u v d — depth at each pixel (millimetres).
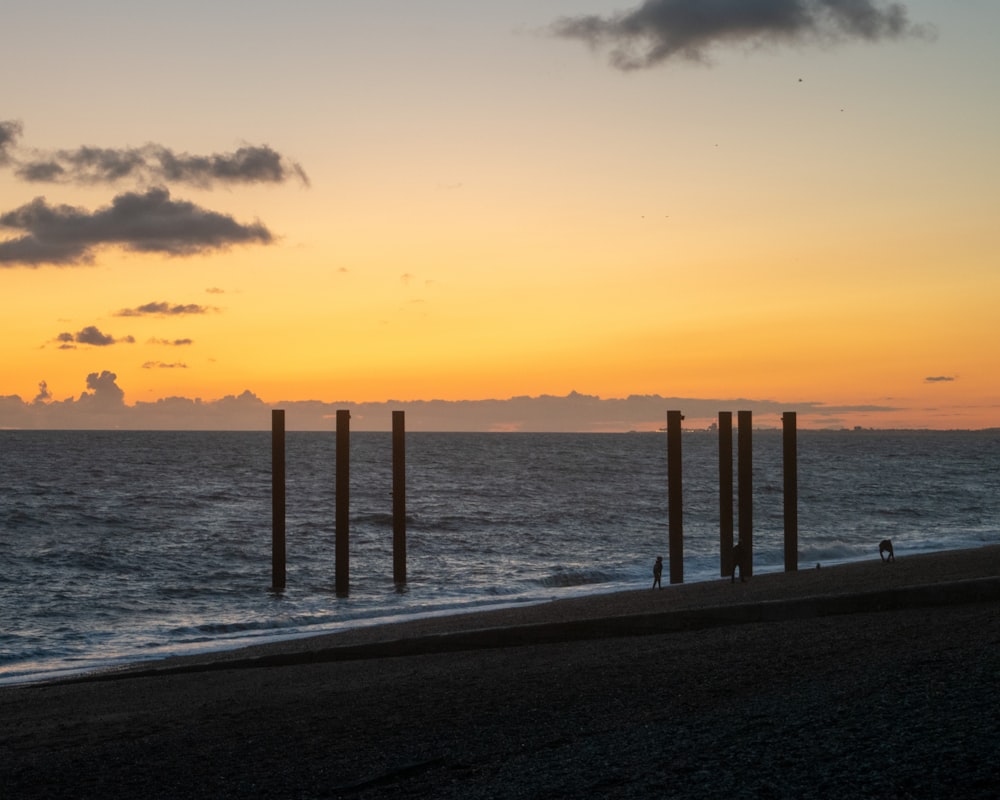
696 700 10836
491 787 8234
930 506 62438
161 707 13844
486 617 22312
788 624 15594
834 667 11719
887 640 13094
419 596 30547
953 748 7750
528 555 40250
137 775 9906
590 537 45906
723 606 16578
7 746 11719
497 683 13125
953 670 10664
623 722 10180
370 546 42344
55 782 9820
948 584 15789
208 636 24359
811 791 7129
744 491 31391
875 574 24656
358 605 28812
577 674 13133
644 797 7445
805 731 8789
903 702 9453
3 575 34000
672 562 30406
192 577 34125
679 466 30422
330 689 14008
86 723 12977
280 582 31547
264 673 16562
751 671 12086
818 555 37969
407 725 11055
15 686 17438
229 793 8992
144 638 24172
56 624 26172
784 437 31797
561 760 8859
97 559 37406
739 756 8250
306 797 8648
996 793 6770
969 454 157750
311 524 49469
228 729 11734
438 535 46281
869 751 7910
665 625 16688
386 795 8359
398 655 17359
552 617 21234
